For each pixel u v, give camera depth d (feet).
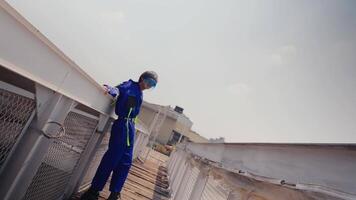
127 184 26.63
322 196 4.77
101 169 12.70
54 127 8.40
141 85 13.33
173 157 51.72
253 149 9.70
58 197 12.40
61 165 10.74
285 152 7.07
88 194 12.74
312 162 5.72
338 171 4.85
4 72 5.85
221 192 13.21
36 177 9.08
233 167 11.59
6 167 7.59
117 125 12.80
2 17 4.49
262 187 7.40
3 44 4.76
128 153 13.48
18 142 7.50
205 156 20.20
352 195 4.25
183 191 23.36
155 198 25.59
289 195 5.82
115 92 12.04
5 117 6.51
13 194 8.03
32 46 5.36
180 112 133.08
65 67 6.87
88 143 12.96
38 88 6.99
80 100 8.94
